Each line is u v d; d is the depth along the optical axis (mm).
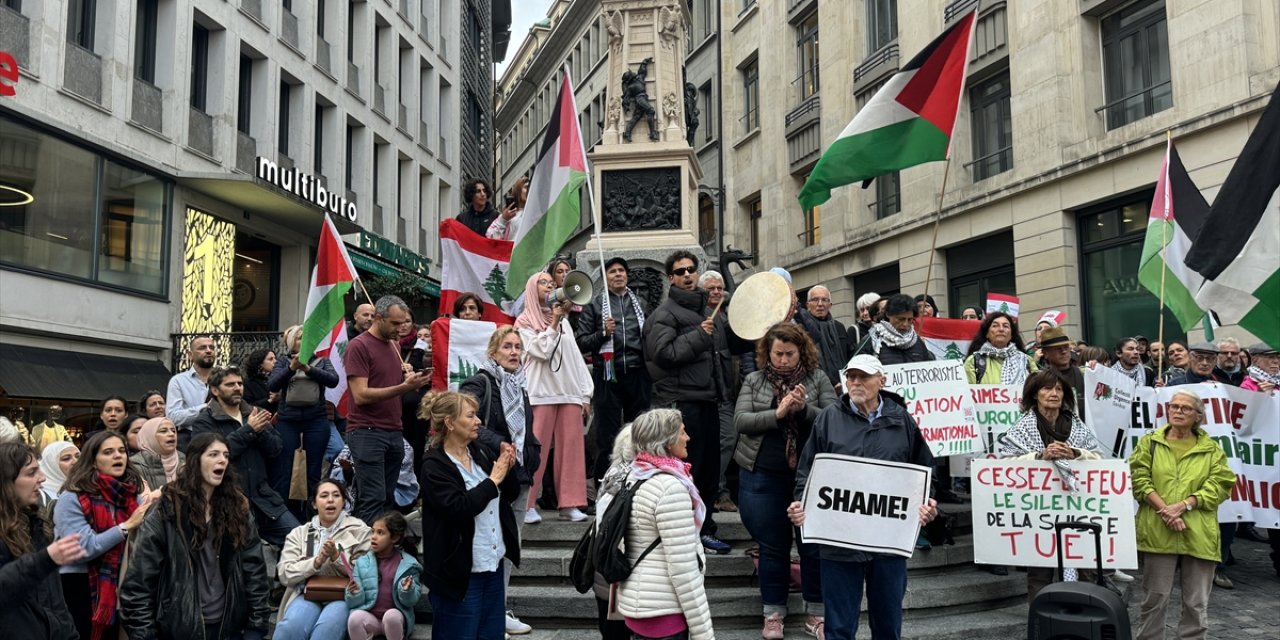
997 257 19016
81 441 15289
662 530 4066
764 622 5863
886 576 5090
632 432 4348
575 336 7969
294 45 22062
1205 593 5695
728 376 7445
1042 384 6078
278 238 21391
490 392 5793
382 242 24703
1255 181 5383
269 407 7809
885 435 5219
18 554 4062
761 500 5711
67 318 15336
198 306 18750
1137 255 15617
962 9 19469
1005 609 6559
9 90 6773
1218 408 7195
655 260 10625
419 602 6281
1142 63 15758
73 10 16094
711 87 33000
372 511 6691
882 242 22625
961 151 19812
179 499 4918
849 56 23953
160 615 4750
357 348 6801
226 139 19391
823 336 7801
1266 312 5285
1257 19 13500
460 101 33250
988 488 5969
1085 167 16172
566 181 7656
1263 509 7105
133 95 17016
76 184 15664
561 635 5961
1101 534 5695
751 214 30609
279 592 7062
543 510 8008
